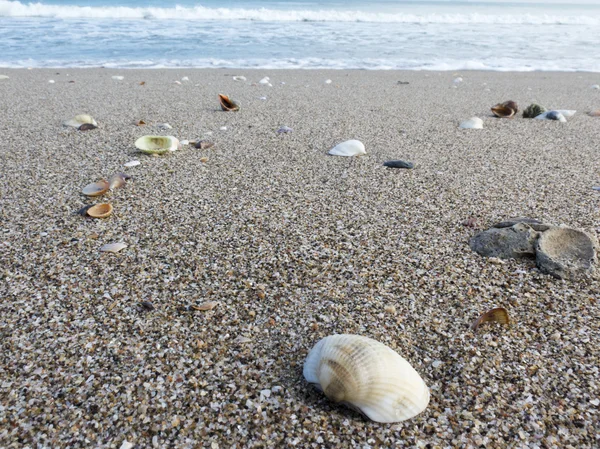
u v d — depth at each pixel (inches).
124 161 20.2
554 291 11.3
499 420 7.8
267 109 31.1
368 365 8.1
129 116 28.4
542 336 9.8
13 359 9.0
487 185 17.9
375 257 12.8
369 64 52.4
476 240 13.4
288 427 7.7
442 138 24.7
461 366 9.0
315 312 10.6
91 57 52.0
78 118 26.0
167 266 12.3
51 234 13.8
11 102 31.3
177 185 17.6
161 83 39.6
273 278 11.8
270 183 18.0
